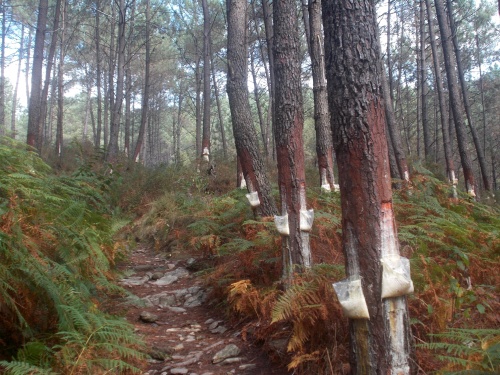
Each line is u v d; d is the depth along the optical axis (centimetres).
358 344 254
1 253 278
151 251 774
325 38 269
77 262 357
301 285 360
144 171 1313
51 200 389
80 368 255
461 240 441
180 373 342
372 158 252
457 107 1145
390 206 255
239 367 351
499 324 338
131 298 454
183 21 2306
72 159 1555
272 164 1566
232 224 643
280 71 438
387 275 247
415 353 258
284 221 423
